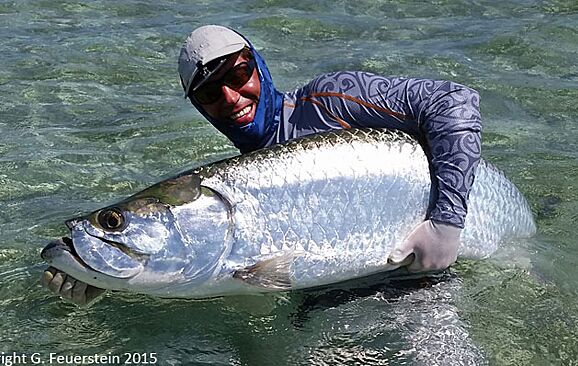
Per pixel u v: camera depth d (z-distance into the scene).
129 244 3.32
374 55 8.00
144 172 5.49
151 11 9.75
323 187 3.57
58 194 5.13
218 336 3.63
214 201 3.44
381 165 3.64
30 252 4.34
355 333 3.62
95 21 9.31
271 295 3.83
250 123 3.80
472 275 3.98
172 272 3.40
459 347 3.54
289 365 3.46
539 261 4.17
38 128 6.28
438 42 8.37
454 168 3.59
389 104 3.71
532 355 3.51
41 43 8.45
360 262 3.66
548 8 9.44
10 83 7.30
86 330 3.69
